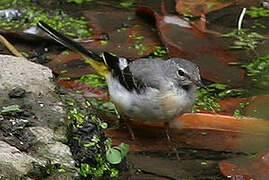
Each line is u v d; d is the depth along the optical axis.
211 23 15.82
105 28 15.40
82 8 16.42
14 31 15.14
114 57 12.70
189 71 12.01
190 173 11.13
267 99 13.07
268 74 14.03
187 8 16.03
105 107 13.03
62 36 13.22
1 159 9.30
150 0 16.88
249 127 12.34
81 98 11.39
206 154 11.71
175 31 14.88
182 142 12.12
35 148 9.84
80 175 9.84
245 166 10.86
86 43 14.83
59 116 10.59
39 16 15.89
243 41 15.14
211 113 12.62
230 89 13.57
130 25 15.53
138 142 12.15
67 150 9.94
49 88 11.30
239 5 16.64
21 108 10.62
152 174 11.05
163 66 12.09
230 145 11.92
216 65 14.17
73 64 14.20
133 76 12.10
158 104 11.95
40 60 14.36
